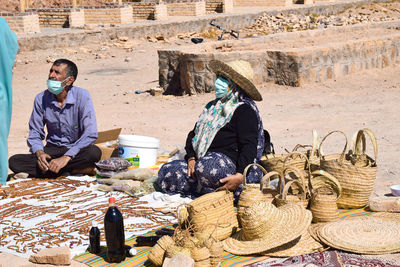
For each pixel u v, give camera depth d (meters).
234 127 5.71
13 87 16.83
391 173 7.27
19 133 11.44
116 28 25.53
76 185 6.58
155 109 13.34
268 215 4.55
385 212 5.34
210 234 4.39
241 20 30.27
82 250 4.70
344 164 5.39
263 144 5.92
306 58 14.93
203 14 32.41
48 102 6.97
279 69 15.09
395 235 4.67
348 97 13.63
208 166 5.59
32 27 24.95
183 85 14.83
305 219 4.58
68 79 6.78
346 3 35.59
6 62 4.77
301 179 5.17
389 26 22.73
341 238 4.64
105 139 8.05
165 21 28.58
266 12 31.72
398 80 15.52
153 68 19.89
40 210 5.71
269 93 14.40
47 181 6.75
